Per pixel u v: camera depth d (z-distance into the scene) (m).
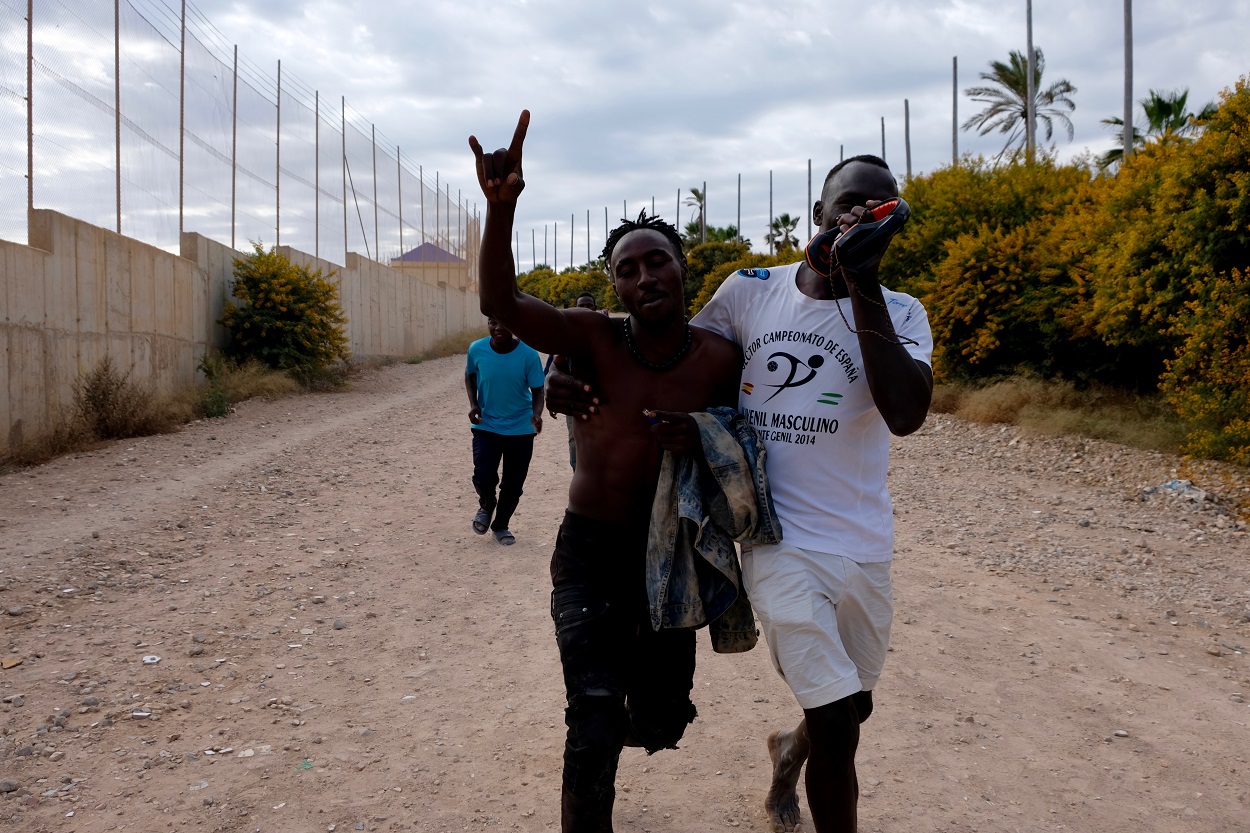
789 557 2.41
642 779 3.47
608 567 2.63
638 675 2.74
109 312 12.81
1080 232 13.11
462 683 4.33
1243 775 3.57
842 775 2.36
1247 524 7.89
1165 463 10.05
